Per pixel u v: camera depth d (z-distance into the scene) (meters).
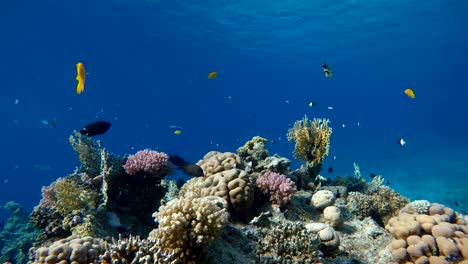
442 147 44.00
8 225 15.89
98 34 49.88
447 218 5.94
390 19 38.06
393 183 25.38
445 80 119.25
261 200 7.14
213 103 125.38
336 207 7.07
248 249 5.31
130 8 37.09
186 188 7.76
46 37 51.09
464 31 44.78
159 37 50.59
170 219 4.20
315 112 132.00
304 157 9.88
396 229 5.87
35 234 12.46
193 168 6.63
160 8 36.44
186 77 88.50
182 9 36.22
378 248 6.19
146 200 7.91
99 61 69.69
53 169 60.47
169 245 4.16
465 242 5.21
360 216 8.10
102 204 6.94
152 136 77.94
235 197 6.38
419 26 41.50
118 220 7.11
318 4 32.72
